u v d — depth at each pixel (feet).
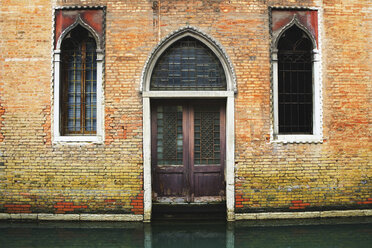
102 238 17.33
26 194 19.58
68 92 20.42
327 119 20.18
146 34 19.79
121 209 19.56
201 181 20.95
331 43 20.34
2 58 19.75
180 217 20.22
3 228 18.52
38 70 19.75
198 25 19.89
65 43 20.39
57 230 18.31
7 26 19.79
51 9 19.84
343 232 17.95
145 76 19.79
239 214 19.72
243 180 19.76
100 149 19.60
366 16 20.51
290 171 19.93
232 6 20.01
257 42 19.99
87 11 19.86
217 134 20.99
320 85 20.17
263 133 19.89
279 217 19.80
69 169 19.58
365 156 20.34
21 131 19.67
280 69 20.74
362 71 20.45
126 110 19.63
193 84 20.43
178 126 20.95
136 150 19.60
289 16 20.25
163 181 20.94
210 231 18.31
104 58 19.63
